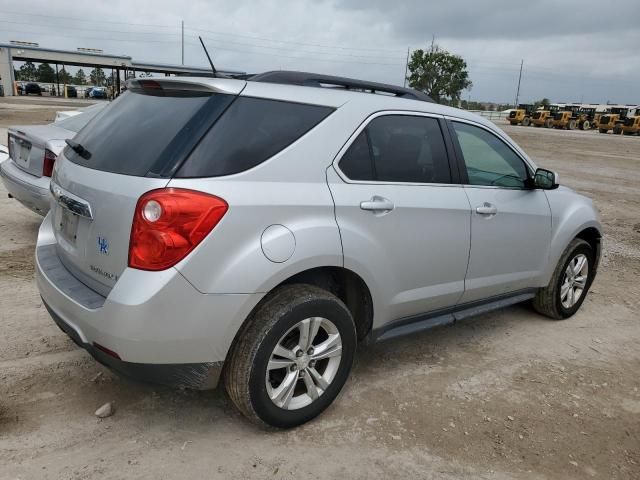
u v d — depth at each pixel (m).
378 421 3.18
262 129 2.80
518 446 3.07
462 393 3.57
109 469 2.63
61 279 2.92
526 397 3.59
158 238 2.44
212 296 2.54
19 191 5.51
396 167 3.34
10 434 2.82
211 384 2.75
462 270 3.74
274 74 3.15
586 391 3.74
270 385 2.85
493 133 4.11
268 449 2.86
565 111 53.38
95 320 2.55
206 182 2.55
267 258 2.65
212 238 2.52
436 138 3.64
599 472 2.92
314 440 2.96
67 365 3.53
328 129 3.01
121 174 2.65
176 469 2.66
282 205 2.72
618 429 3.32
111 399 3.20
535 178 4.25
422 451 2.95
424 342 4.30
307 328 2.90
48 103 41.78
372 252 3.10
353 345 3.15
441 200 3.51
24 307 4.34
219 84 2.78
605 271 6.66
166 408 3.15
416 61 59.50
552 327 4.82
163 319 2.47
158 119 2.81
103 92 61.88
